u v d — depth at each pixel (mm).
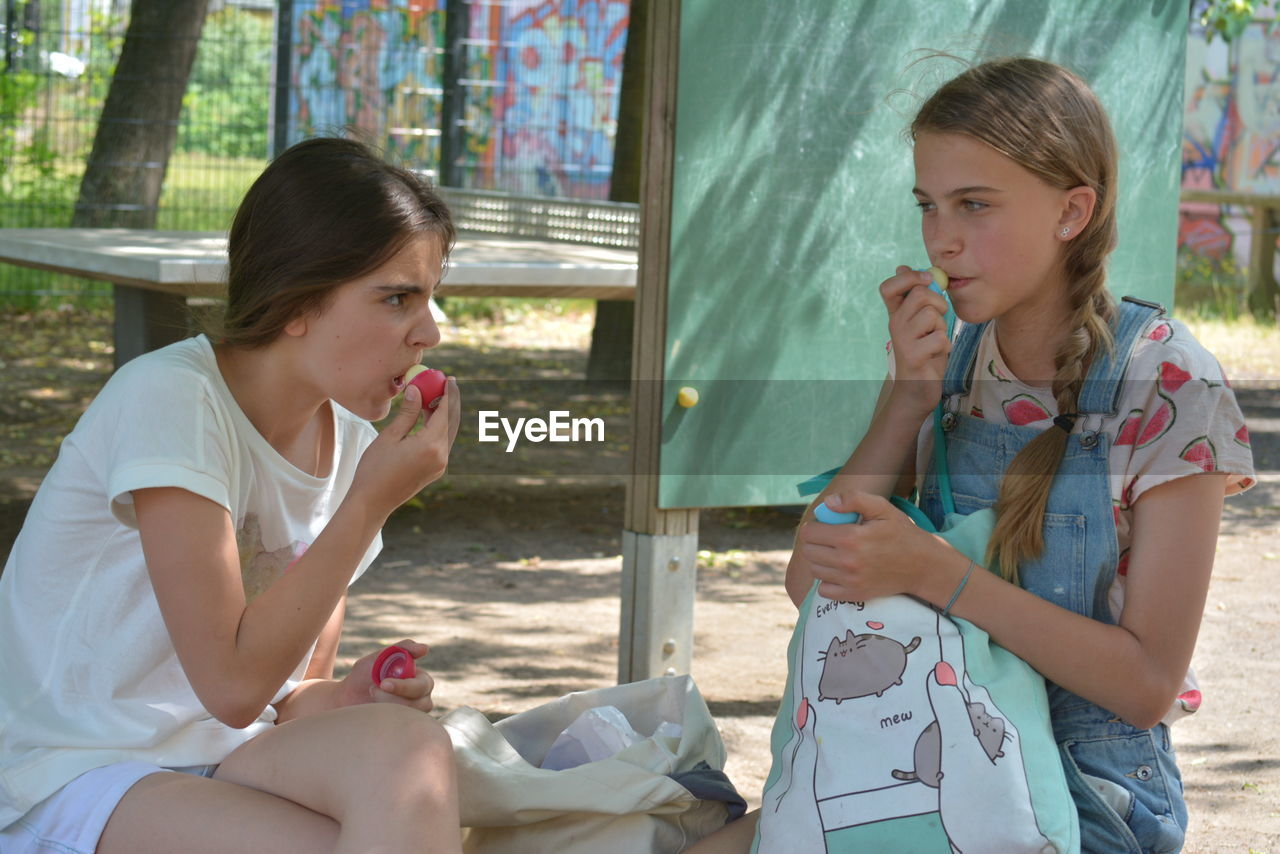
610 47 12594
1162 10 4117
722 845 2051
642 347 3676
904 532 1839
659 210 3615
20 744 2002
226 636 1909
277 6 11586
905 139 2395
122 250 5480
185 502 1911
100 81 11297
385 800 1787
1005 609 1839
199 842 1853
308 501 2197
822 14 3719
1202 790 3490
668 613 3730
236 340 2023
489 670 4387
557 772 2035
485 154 12250
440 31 12148
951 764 1753
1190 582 1851
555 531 6445
